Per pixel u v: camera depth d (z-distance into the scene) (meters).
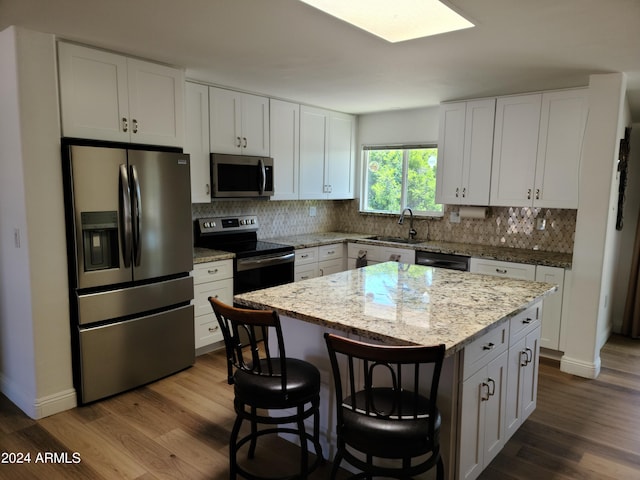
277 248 4.26
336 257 5.07
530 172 4.03
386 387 2.04
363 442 1.67
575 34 2.44
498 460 2.45
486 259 4.11
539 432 2.73
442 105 4.51
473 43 2.62
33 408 2.79
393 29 2.41
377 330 1.86
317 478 2.26
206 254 3.80
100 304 2.94
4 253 2.88
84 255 2.84
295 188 4.78
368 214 5.59
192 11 2.21
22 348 2.84
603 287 3.60
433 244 4.77
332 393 2.34
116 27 2.47
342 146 5.36
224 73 3.48
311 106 4.84
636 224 4.69
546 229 4.30
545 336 3.85
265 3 2.09
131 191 2.99
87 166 2.78
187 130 3.69
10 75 2.58
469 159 4.38
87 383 2.94
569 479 2.29
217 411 2.92
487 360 2.17
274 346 2.61
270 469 2.33
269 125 4.39
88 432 2.66
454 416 1.96
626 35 2.44
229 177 4.02
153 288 3.22
